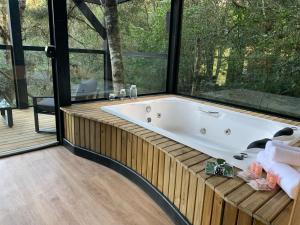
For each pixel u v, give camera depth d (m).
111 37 2.97
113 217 1.68
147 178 1.98
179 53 3.53
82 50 2.74
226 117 2.70
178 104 3.15
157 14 3.33
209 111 2.86
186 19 3.34
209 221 1.40
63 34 2.49
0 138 2.79
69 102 2.71
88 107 2.67
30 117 2.82
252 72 2.79
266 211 1.08
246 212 1.09
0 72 2.52
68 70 2.62
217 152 1.64
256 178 1.33
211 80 3.21
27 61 2.56
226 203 1.27
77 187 2.01
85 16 2.69
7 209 1.70
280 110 2.62
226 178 1.33
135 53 3.26
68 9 2.53
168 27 3.46
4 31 2.39
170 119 3.17
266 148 1.44
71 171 2.26
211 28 3.09
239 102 2.97
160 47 3.49
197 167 1.45
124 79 3.23
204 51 3.22
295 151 1.32
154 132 1.99
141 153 2.00
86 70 2.84
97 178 2.17
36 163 2.38
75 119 2.49
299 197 0.83
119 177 2.20
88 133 2.44
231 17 2.87
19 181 2.05
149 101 3.04
